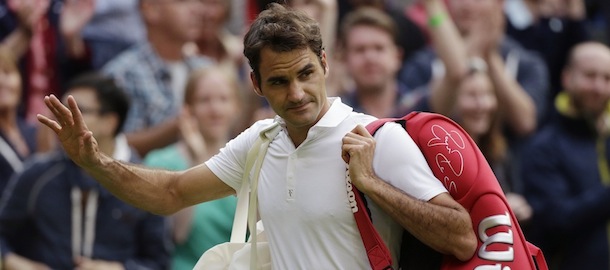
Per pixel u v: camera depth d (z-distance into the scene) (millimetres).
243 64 26891
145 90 25234
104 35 26641
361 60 23891
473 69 23500
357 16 24219
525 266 12875
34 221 21125
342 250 12984
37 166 21250
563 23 29453
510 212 13000
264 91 12664
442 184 12891
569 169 23812
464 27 25688
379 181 12617
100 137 21609
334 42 25312
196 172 14148
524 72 27172
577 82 24000
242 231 14055
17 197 21125
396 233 13219
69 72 26766
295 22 12539
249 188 13875
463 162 12914
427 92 24531
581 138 24031
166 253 21219
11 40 25984
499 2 25906
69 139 13375
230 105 22609
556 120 24250
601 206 23359
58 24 26734
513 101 25703
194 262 21078
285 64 12445
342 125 13125
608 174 23906
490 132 23375
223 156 14062
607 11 31297
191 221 21031
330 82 24469
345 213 12938
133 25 26828
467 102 23234
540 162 23938
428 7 24031
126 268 21016
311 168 13078
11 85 23938
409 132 13094
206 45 26812
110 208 21125
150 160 21875
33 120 26031
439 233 12516
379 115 24047
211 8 26672
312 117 12656
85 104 21391
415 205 12477
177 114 24594
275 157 13375
